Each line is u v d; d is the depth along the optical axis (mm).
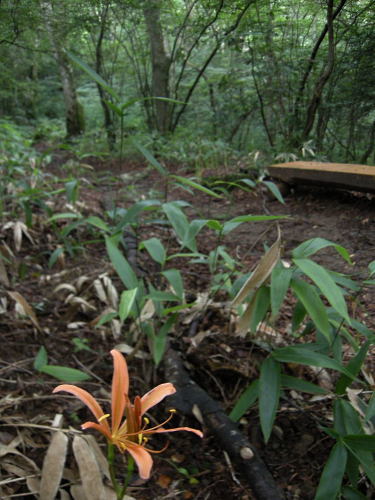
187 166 6594
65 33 4383
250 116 7898
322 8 5586
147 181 6238
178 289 1969
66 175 6086
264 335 2238
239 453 1627
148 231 4078
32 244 3533
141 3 6266
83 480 1375
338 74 5637
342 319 1817
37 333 2398
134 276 1887
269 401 1515
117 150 7781
